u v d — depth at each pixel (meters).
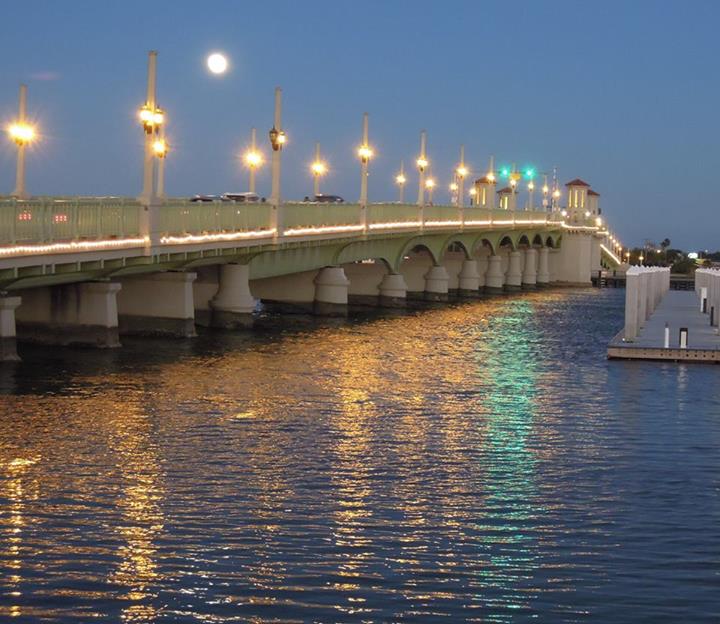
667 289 122.88
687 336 62.31
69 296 58.81
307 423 39.88
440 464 33.88
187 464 32.97
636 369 56.56
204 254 66.06
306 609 22.22
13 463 32.59
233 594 22.83
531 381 52.00
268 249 74.31
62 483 30.47
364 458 34.41
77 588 22.94
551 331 81.75
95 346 58.72
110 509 28.08
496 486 31.41
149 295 66.94
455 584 23.58
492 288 152.62
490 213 136.25
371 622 21.73
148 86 57.31
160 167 77.88
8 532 26.08
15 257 45.94
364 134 94.31
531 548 25.91
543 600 22.84
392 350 65.00
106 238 53.66
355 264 111.62
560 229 179.00
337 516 28.02
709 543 26.45
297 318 89.00
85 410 41.16
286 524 27.22
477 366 57.72
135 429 37.94
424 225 108.38
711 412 43.81
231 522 27.27
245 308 75.81
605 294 146.62
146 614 21.84
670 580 23.98
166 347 61.72
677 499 30.31
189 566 24.22
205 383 48.59
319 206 83.06
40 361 53.22
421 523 27.62
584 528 27.52
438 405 44.59
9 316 52.09
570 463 34.41
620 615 22.14
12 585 22.98
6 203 45.28
